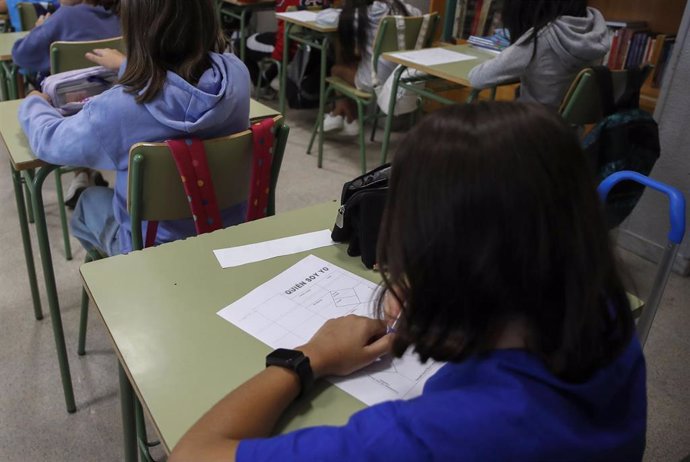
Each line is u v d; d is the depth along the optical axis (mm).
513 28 2254
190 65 1347
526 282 471
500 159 458
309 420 738
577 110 2066
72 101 1653
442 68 2533
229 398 698
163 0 1267
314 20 3416
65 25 2326
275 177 1580
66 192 2883
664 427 1731
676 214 1195
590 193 480
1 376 1815
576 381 496
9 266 2332
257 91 4430
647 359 2002
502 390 485
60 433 1642
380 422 506
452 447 469
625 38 3100
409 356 838
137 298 963
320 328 862
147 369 819
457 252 472
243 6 4141
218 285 1010
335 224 1139
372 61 3102
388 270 534
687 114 2350
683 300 2322
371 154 3654
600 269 476
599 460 499
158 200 1373
